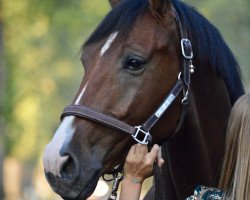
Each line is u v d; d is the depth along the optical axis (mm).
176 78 8297
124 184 8125
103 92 8055
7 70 34250
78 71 43844
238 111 7984
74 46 40812
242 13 24547
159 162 8195
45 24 31984
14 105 33312
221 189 8016
